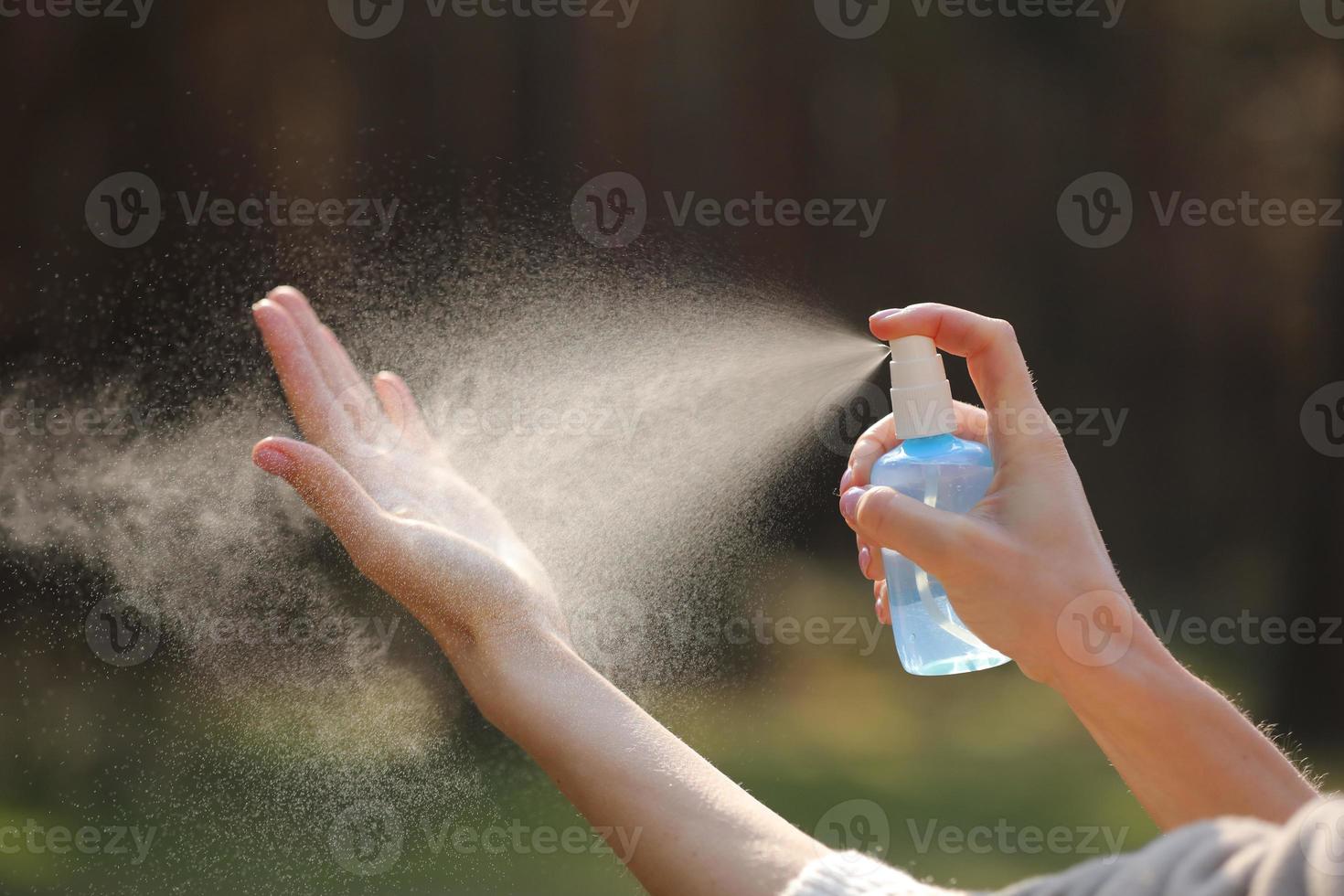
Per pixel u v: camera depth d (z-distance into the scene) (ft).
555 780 4.54
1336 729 25.23
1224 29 29.19
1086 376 32.73
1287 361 29.04
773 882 4.00
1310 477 26.96
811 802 18.60
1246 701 25.70
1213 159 30.50
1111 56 31.14
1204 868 2.57
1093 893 2.86
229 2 19.06
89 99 18.67
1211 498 32.19
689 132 26.40
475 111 20.85
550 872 12.08
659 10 25.64
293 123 18.93
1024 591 4.62
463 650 4.89
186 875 10.90
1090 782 20.12
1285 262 29.07
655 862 4.21
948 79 31.14
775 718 19.98
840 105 29.71
